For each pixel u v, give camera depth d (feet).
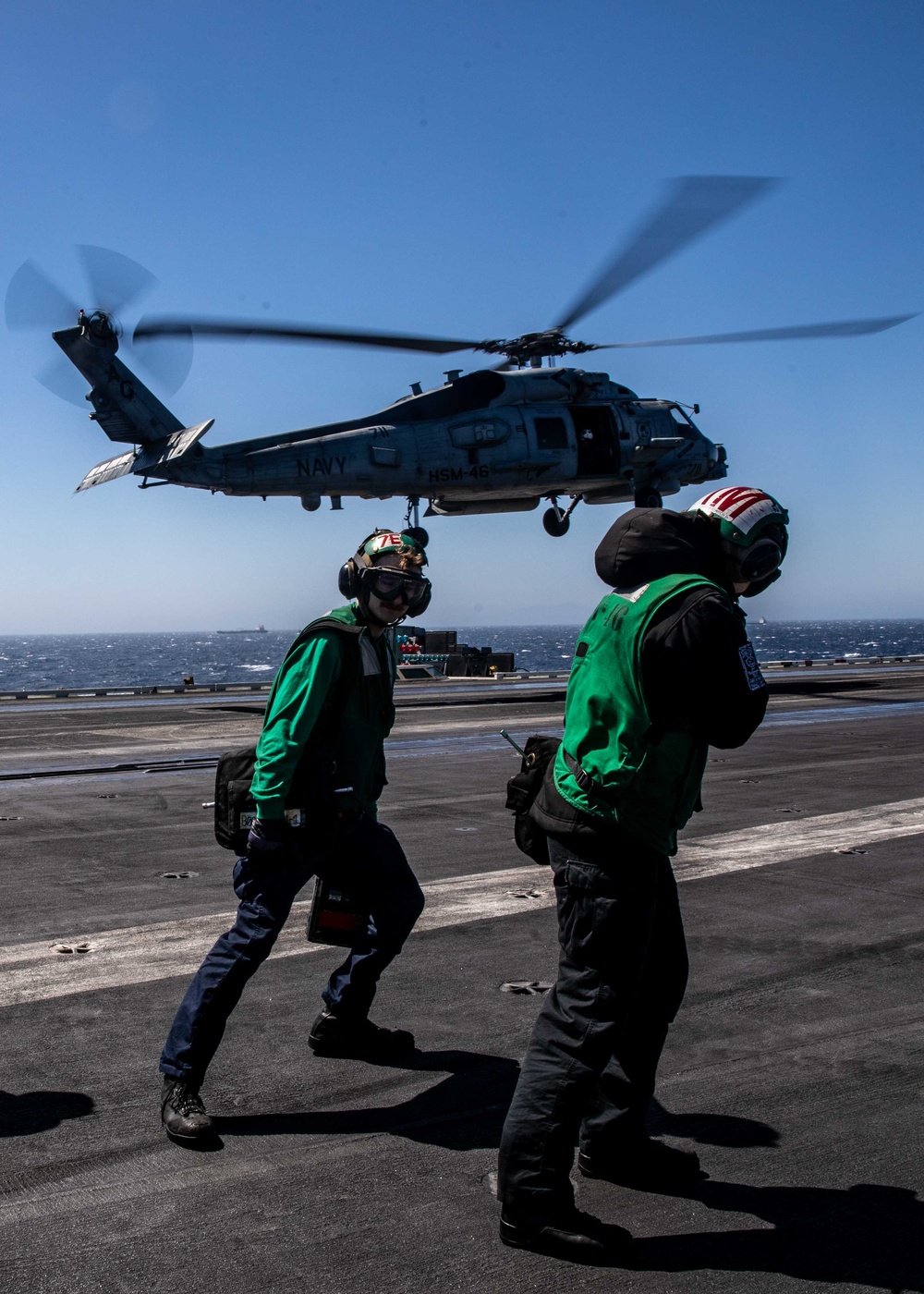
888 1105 10.21
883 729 45.65
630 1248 7.73
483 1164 9.06
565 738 8.64
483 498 67.41
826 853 21.61
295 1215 8.20
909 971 14.28
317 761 10.16
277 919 9.98
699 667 7.80
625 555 8.47
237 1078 10.80
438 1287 7.30
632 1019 8.88
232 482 59.52
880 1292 7.30
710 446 72.08
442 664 97.76
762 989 13.57
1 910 17.02
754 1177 8.90
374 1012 12.72
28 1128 9.63
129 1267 7.46
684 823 8.41
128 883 18.93
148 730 46.03
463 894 18.24
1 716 53.31
